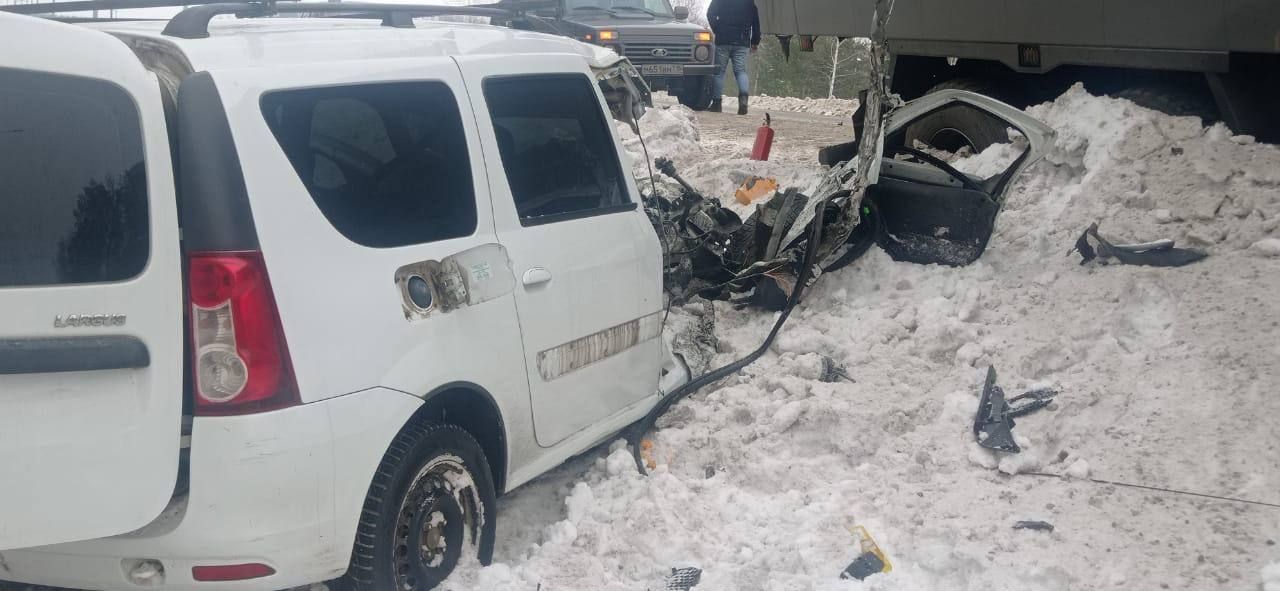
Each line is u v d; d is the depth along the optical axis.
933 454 5.00
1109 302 5.91
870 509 4.57
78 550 3.30
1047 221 6.91
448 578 3.95
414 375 3.64
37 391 2.92
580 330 4.63
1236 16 6.68
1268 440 4.64
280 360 3.22
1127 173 6.92
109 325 2.98
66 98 2.95
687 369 5.91
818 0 10.30
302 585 3.59
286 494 3.24
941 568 4.06
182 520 3.17
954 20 8.85
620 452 5.03
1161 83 7.71
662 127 13.10
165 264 3.08
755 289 6.93
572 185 4.78
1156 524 4.27
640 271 5.10
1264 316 5.43
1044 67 8.25
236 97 3.27
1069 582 3.92
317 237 3.42
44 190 2.92
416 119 3.98
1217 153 6.80
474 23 5.54
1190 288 5.80
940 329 5.98
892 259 6.86
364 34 4.03
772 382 5.71
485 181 4.21
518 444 4.29
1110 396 5.18
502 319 4.12
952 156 8.70
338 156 3.59
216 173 3.16
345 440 3.38
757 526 4.57
